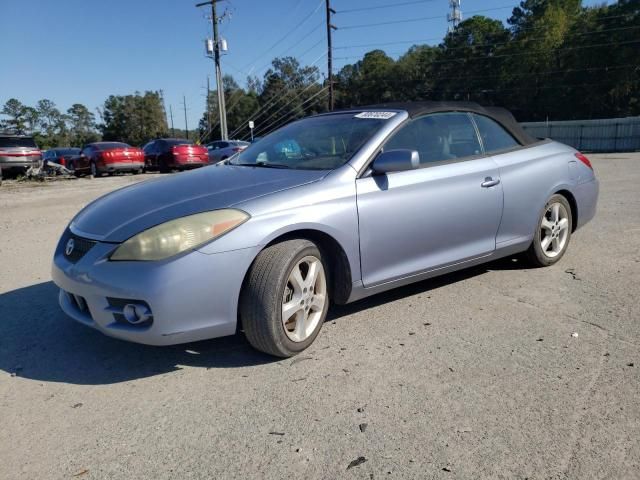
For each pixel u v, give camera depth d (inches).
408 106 155.9
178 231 111.1
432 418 98.8
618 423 95.3
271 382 114.7
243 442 93.8
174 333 110.7
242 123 3518.7
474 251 161.5
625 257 199.3
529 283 173.8
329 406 104.1
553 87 2075.5
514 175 169.9
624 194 355.3
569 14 2210.9
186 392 112.0
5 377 120.8
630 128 1255.5
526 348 126.4
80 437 97.2
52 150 984.3
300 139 158.1
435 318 146.7
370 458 88.1
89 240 119.1
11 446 95.0
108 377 120.0
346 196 130.6
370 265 136.9
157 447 93.4
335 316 150.6
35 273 206.8
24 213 385.1
